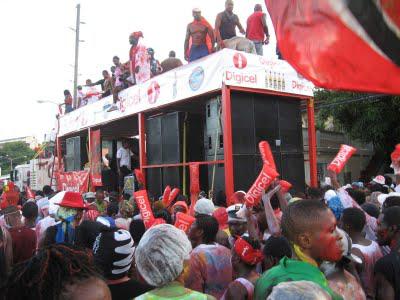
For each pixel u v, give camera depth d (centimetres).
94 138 1358
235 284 276
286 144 944
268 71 895
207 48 1058
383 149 1684
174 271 211
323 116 1731
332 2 303
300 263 198
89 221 398
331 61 305
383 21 290
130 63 1178
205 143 983
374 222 434
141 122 1111
